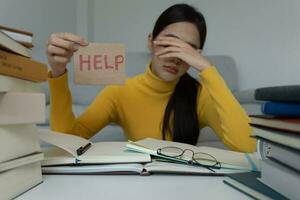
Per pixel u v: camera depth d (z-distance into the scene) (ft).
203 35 3.58
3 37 1.23
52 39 2.49
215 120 3.50
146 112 3.85
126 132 4.04
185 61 3.05
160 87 3.73
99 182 1.67
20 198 1.38
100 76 2.33
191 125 3.69
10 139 1.35
